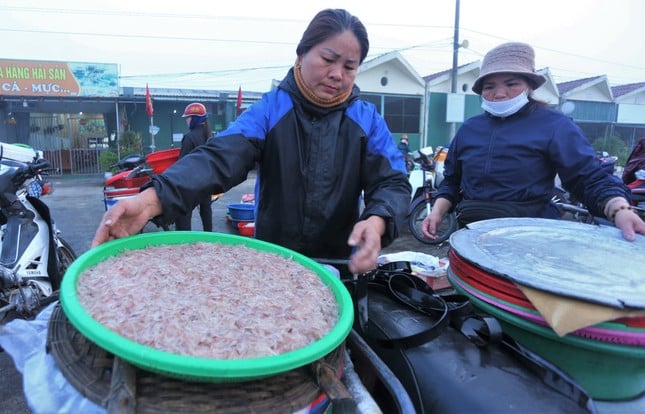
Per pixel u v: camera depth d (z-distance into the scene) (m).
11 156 2.83
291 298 0.80
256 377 0.58
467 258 0.97
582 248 1.07
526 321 0.86
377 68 17.28
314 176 1.21
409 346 0.87
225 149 1.12
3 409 2.04
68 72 13.88
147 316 0.66
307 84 1.16
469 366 0.83
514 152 1.76
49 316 0.79
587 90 21.02
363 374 0.88
